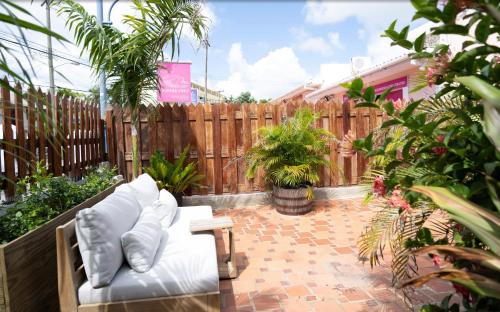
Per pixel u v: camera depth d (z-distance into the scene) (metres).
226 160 5.60
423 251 1.07
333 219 4.76
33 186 2.68
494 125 0.82
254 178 5.69
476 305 1.33
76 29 4.04
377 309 2.43
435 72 1.24
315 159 4.97
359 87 1.23
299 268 3.14
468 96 1.30
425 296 2.58
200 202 5.52
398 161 1.45
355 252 3.51
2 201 2.79
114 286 1.93
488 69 1.11
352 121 5.96
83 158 4.82
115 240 2.04
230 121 5.53
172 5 4.18
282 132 4.93
